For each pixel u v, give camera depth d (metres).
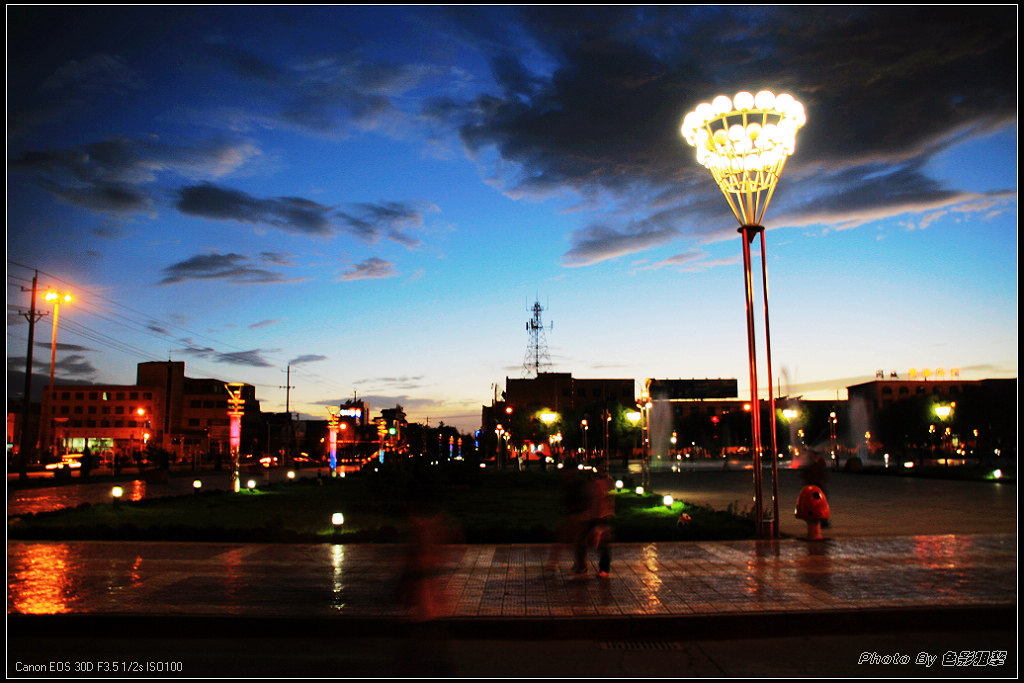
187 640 8.23
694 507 22.66
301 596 9.67
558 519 20.78
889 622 8.62
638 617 8.48
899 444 93.38
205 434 123.81
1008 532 16.56
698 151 15.95
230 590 10.08
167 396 122.06
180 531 15.76
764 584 10.33
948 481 39.19
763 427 108.88
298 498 29.94
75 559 12.91
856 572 11.21
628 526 16.30
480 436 90.56
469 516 21.84
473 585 10.41
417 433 93.06
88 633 8.44
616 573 11.30
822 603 9.09
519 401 131.00
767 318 16.42
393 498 27.83
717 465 75.06
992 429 65.12
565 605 9.10
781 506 26.08
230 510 23.97
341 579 10.93
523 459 88.88
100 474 56.34
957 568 11.48
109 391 118.06
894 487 34.78
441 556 6.44
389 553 13.66
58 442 115.12
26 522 18.61
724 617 8.51
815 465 15.89
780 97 15.14
